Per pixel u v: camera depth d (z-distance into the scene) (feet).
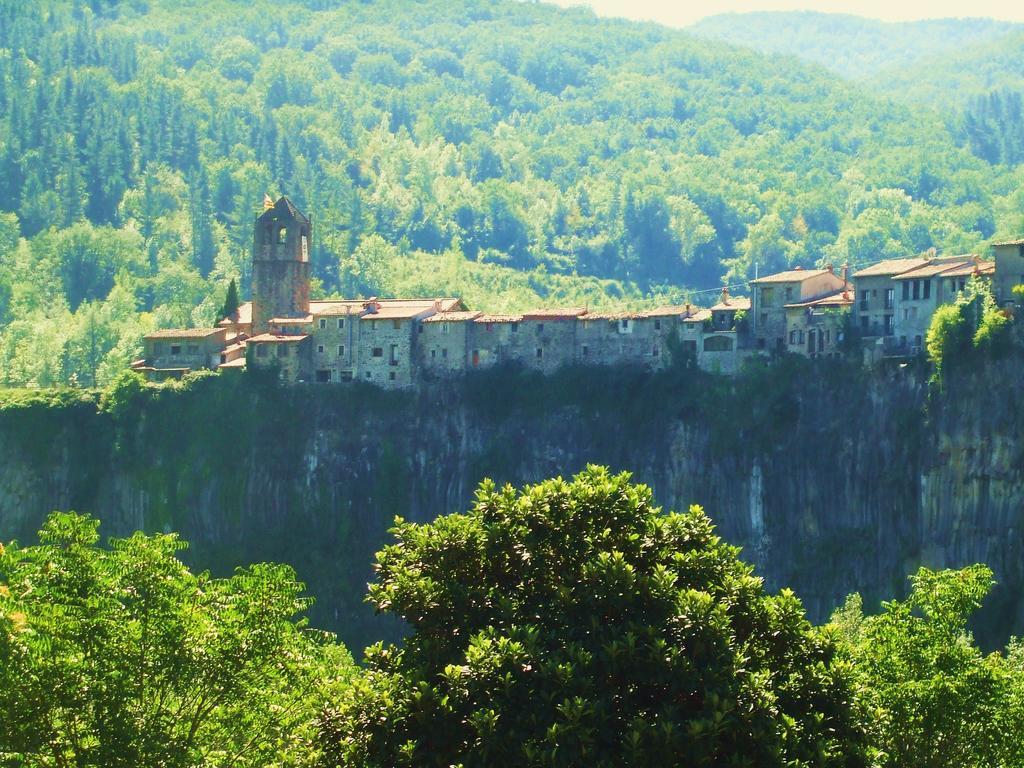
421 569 563.07
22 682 540.52
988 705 583.58
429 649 534.78
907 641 598.34
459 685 511.40
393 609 549.54
